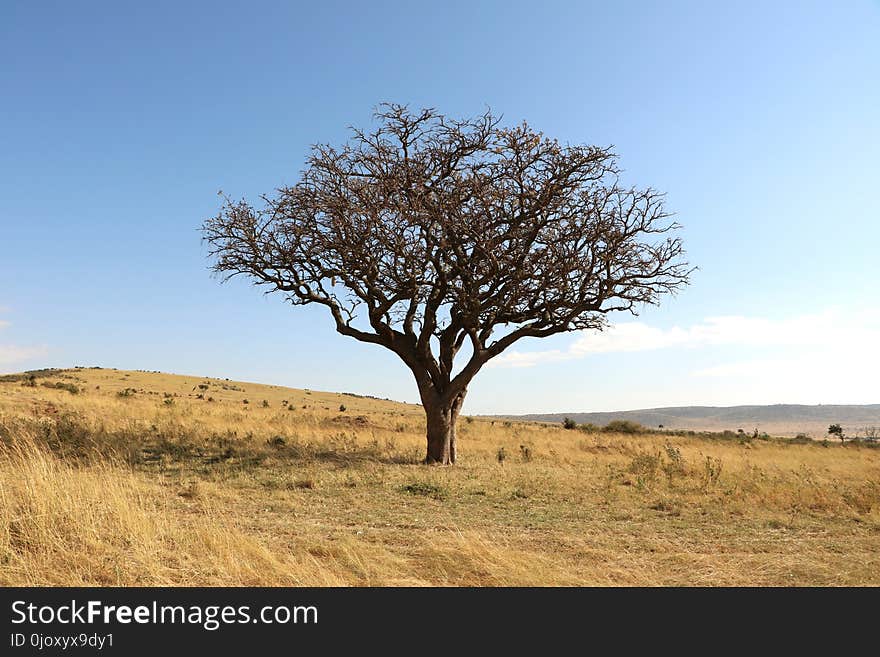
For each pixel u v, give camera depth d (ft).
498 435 112.47
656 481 52.21
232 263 65.98
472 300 61.82
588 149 60.75
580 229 60.18
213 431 75.31
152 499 35.70
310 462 56.08
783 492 45.83
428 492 43.65
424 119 61.36
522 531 31.81
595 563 25.57
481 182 59.88
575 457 77.10
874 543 30.99
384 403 305.53
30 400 87.45
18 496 24.29
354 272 64.54
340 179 63.05
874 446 157.48
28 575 19.40
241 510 34.99
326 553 25.14
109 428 68.64
